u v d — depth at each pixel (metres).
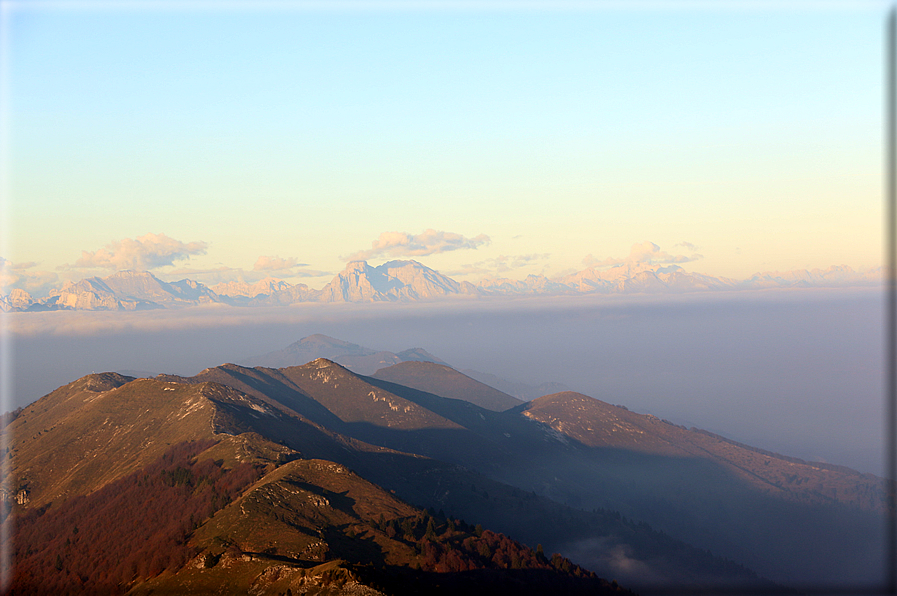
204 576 149.38
